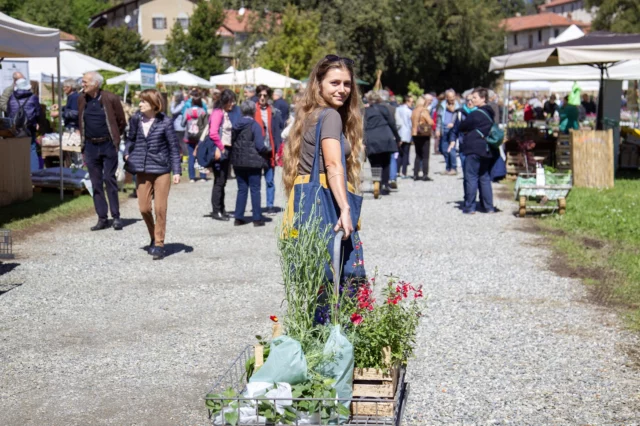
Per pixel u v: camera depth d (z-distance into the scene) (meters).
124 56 62.50
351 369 3.68
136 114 10.09
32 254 10.43
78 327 7.04
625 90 41.56
